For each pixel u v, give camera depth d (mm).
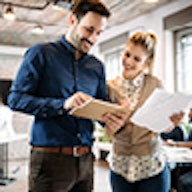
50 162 1298
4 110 4152
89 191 1438
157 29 4832
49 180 1293
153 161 1780
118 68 6312
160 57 4781
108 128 1515
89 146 1438
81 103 1201
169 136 3465
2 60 6539
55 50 1371
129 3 4566
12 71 6633
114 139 1857
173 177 3033
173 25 4477
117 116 1360
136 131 1748
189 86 4613
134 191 1811
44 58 1330
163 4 4625
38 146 1328
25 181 4516
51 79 1339
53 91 1341
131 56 1790
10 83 4570
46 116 1298
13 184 4348
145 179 1767
